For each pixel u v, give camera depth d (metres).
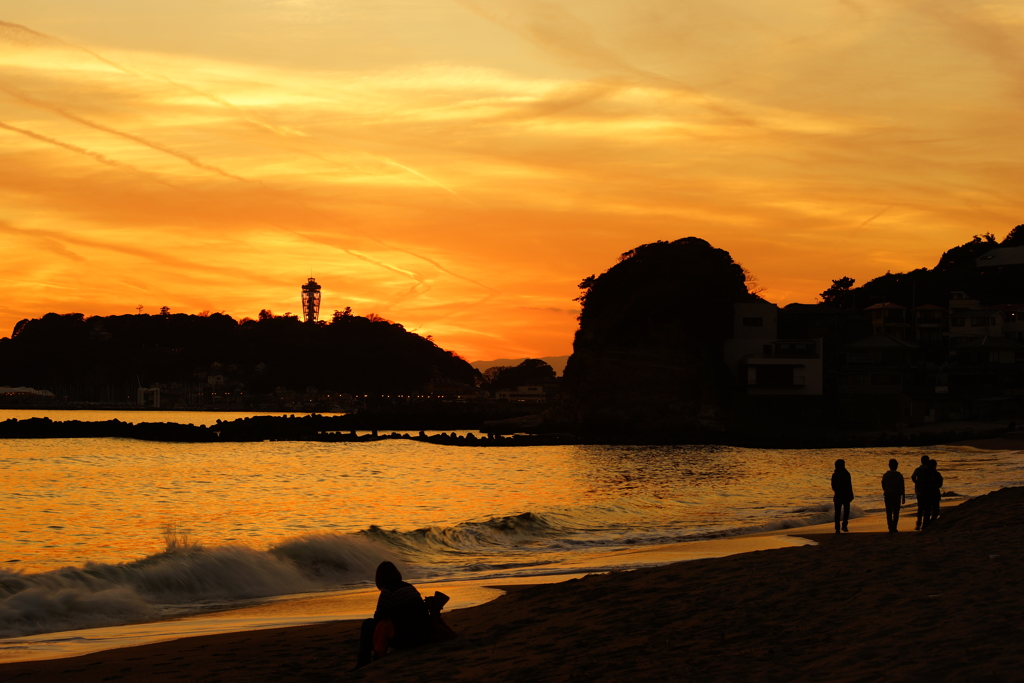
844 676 6.83
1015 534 15.00
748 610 10.12
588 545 24.06
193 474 55.22
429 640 10.07
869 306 128.88
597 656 8.73
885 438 83.50
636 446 86.06
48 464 63.56
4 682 10.19
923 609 8.91
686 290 102.44
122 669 10.75
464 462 66.88
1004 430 83.56
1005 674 6.29
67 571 17.34
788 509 32.53
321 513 34.69
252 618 15.14
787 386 98.56
